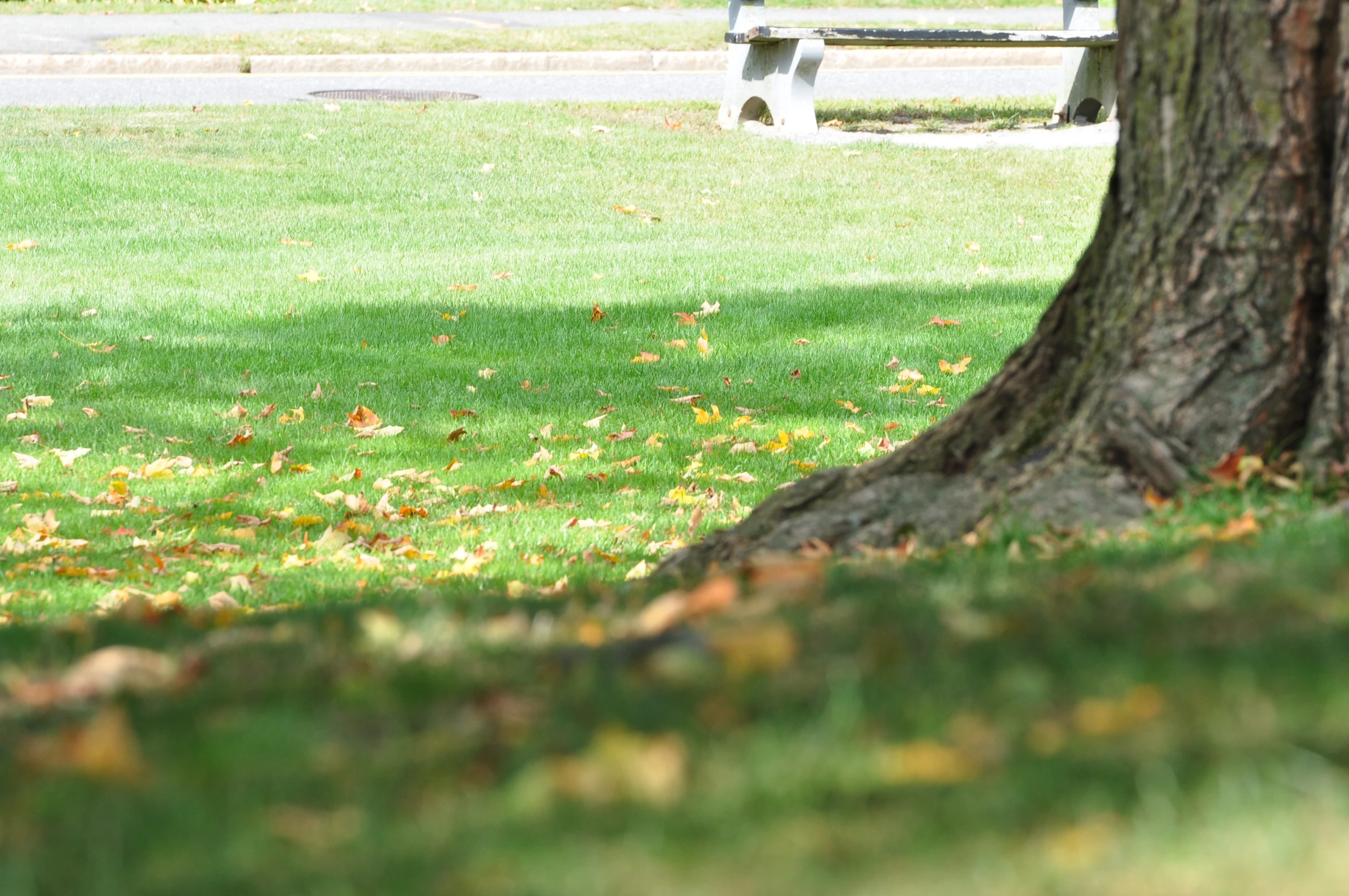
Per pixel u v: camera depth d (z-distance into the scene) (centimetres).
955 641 486
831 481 862
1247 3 748
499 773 398
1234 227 761
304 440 1464
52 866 355
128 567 1106
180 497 1306
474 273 2117
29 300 1950
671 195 2592
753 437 1469
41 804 395
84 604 1001
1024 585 574
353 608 809
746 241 2323
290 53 3584
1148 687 411
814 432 1474
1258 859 304
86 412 1523
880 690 433
